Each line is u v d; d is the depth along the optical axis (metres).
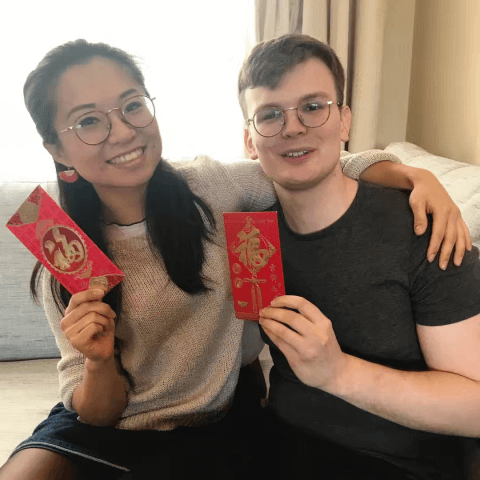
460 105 1.76
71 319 0.84
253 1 1.94
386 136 2.16
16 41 1.88
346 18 1.91
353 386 0.80
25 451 0.90
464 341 0.82
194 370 1.02
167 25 1.97
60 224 0.84
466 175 1.32
